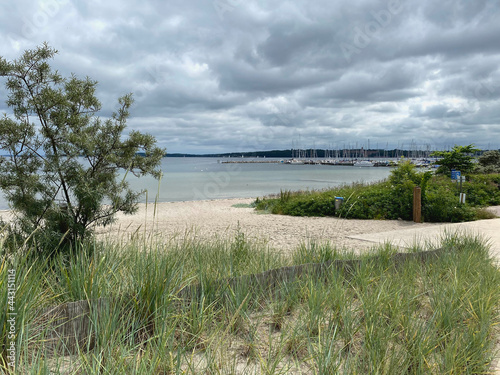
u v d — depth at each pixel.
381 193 14.30
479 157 33.00
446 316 2.88
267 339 2.80
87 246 4.10
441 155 27.17
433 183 17.42
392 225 11.58
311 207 14.65
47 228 4.59
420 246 6.97
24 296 2.36
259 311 3.29
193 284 3.30
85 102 5.33
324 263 4.02
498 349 2.77
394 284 3.64
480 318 3.00
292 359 2.54
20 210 4.62
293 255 5.35
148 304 2.75
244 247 5.62
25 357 2.01
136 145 5.43
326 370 2.21
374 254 5.04
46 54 4.87
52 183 4.89
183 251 4.32
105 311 2.57
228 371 2.29
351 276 4.07
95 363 2.09
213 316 2.95
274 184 38.97
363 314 3.02
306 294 3.38
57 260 3.72
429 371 2.25
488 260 5.09
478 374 2.35
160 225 11.48
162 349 2.29
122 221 12.82
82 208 4.98
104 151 5.24
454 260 4.75
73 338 2.48
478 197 16.48
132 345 2.42
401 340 2.71
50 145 4.98
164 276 2.96
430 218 12.46
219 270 3.89
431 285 3.94
